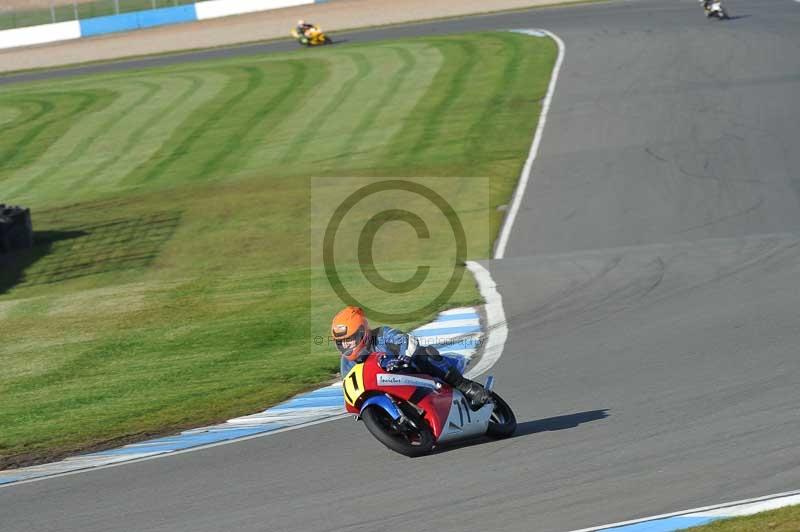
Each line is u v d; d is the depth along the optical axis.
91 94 165.25
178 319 60.88
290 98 145.88
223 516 26.89
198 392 44.59
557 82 134.75
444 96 135.38
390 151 113.94
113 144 135.88
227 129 134.88
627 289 56.16
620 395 36.12
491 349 47.19
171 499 29.11
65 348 56.69
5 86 185.50
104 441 38.16
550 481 26.67
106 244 92.12
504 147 109.50
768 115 108.50
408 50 167.12
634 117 114.31
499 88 135.50
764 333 43.31
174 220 97.62
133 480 31.77
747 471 25.78
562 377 40.34
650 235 76.19
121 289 71.44
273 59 175.88
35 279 82.94
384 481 28.20
